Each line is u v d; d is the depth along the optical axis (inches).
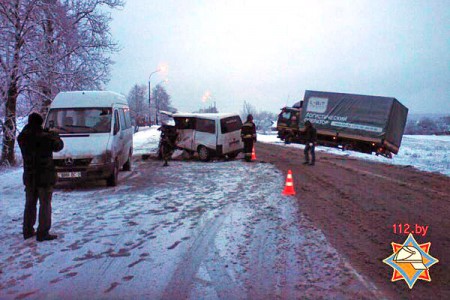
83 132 432.8
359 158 815.7
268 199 354.3
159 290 169.6
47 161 240.2
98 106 457.4
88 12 747.4
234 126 689.6
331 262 200.4
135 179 478.9
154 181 460.8
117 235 247.3
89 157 401.4
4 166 630.5
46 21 689.0
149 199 356.5
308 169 573.0
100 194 383.9
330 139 1116.5
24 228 241.8
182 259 205.6
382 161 761.0
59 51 719.1
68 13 732.7
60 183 451.2
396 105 998.4
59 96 469.1
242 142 704.4
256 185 428.1
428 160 778.8
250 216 292.7
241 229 259.1
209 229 259.1
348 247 224.1
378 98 999.0
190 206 326.6
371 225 270.1
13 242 235.9
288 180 378.6
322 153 905.5
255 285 174.1
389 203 341.7
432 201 353.7
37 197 245.8
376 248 222.7
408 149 1164.5
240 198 358.6
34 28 654.5
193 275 185.2
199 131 689.0
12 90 642.2
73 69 740.0
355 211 309.7
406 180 484.7
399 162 741.3
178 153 787.4
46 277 184.1
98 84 786.8
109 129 438.6
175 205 330.6
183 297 163.0
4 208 327.6
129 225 269.7
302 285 173.9
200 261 202.5
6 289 171.8
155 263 200.2
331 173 534.9
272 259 205.0
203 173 524.4
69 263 201.2
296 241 233.9
